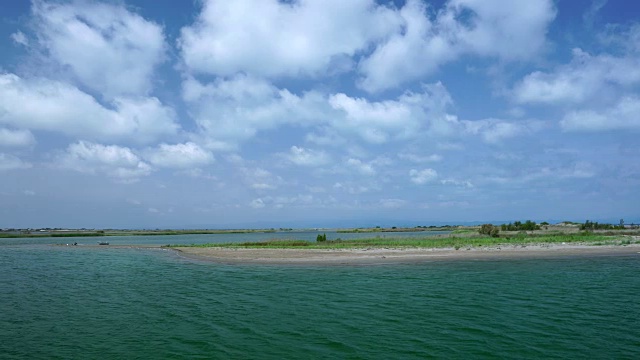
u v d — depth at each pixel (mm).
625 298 24016
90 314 22078
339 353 15078
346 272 36219
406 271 35938
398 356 14641
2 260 57656
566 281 29859
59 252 74562
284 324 19297
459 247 55125
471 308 21766
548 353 14820
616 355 14586
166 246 82875
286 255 50969
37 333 18438
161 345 16469
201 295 27125
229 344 16422
